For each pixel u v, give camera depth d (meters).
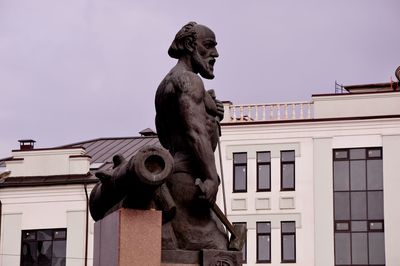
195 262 8.04
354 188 44.66
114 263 7.45
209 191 8.22
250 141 45.88
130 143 52.91
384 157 44.59
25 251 47.34
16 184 47.78
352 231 44.25
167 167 7.45
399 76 47.53
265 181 45.47
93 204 8.34
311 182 45.03
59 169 47.84
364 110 45.94
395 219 43.91
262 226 45.06
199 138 8.28
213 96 8.70
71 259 46.56
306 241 44.47
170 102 8.48
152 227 7.52
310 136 45.38
